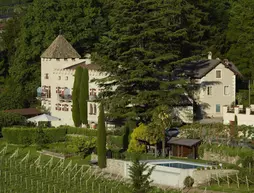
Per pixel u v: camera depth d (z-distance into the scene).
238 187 95.88
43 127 137.62
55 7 164.88
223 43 162.12
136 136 116.06
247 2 167.50
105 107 126.81
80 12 165.38
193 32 153.88
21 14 197.75
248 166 101.06
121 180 100.81
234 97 142.38
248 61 154.12
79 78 138.25
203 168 99.12
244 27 158.50
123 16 130.12
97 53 137.38
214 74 140.50
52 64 151.12
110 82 137.00
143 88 128.25
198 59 139.38
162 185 99.50
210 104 140.00
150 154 114.88
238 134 114.75
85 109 136.75
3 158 118.62
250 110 123.69
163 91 124.94
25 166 110.25
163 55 128.50
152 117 118.19
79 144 117.62
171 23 146.75
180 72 139.62
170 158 111.56
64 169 107.12
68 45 153.50
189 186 97.62
